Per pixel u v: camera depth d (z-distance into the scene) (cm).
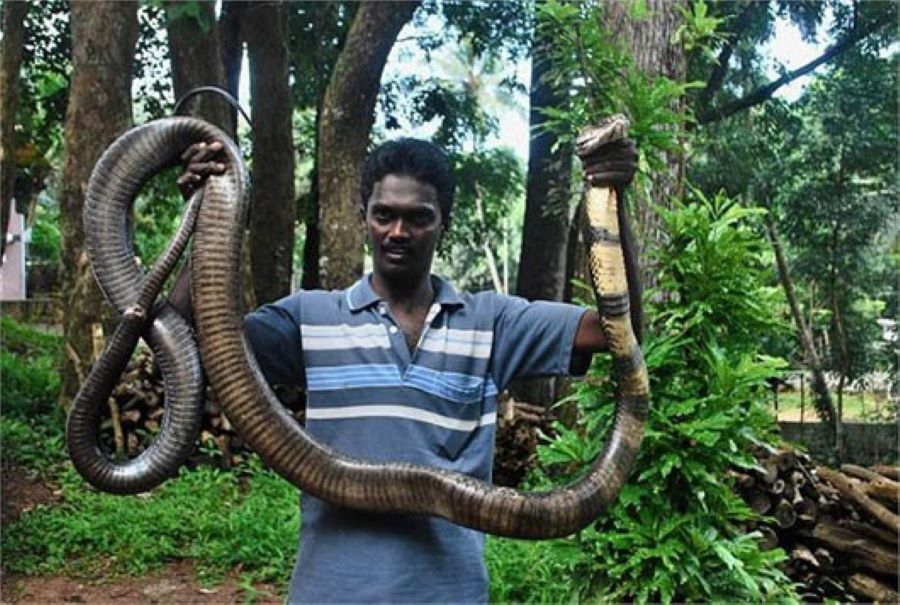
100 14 965
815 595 627
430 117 1759
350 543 251
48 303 1941
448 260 1923
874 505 615
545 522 246
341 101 1025
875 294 1384
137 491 260
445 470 246
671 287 404
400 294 261
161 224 1680
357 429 253
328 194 1027
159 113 1530
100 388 259
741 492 631
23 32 961
